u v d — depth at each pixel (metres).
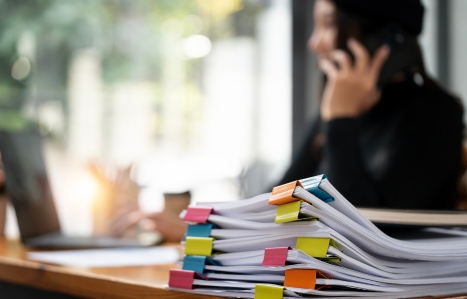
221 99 3.24
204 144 3.26
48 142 3.01
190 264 0.68
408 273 0.63
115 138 3.20
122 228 1.49
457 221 0.66
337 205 0.61
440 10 2.61
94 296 0.84
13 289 1.04
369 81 1.62
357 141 1.53
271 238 0.63
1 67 3.02
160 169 3.16
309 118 3.08
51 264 0.99
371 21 1.62
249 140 3.21
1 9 3.04
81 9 3.18
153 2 3.25
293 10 3.09
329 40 1.68
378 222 0.65
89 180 1.65
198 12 3.25
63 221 1.77
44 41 3.12
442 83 2.60
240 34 3.21
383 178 1.58
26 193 1.40
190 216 0.70
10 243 1.44
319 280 0.58
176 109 3.26
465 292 0.68
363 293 0.59
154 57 3.25
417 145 1.60
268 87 3.17
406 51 1.60
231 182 3.20
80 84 3.17
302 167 2.08
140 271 0.90
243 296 0.63
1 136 1.35
